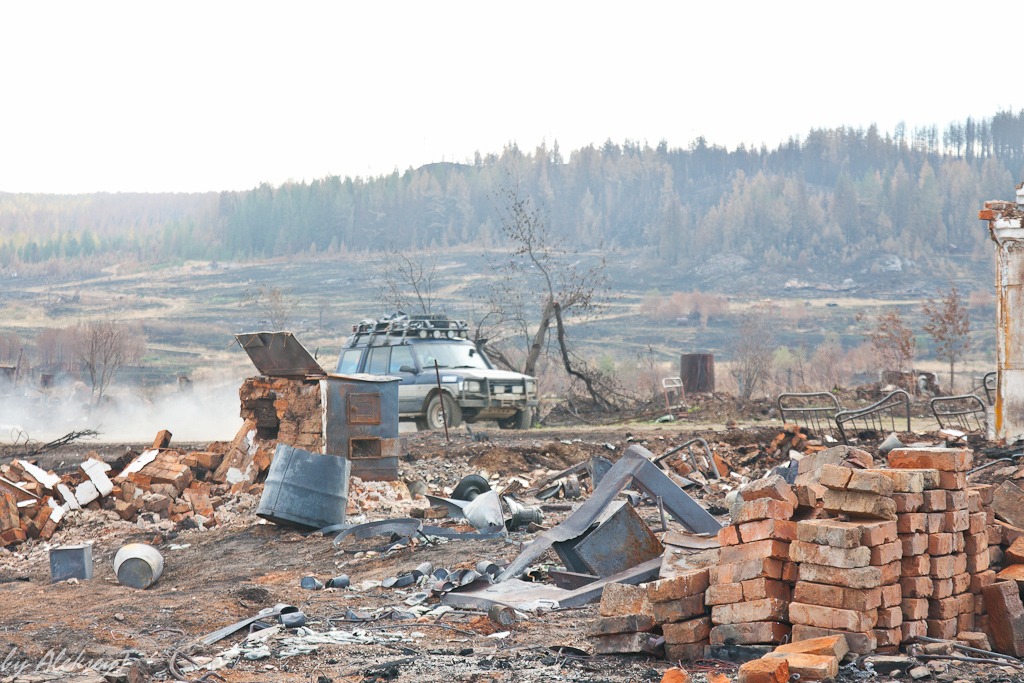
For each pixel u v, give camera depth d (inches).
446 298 5964.6
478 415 930.1
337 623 309.7
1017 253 641.6
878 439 730.2
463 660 259.0
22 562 486.0
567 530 339.0
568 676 243.0
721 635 255.0
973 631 267.9
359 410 619.5
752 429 792.9
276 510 499.5
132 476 574.6
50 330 3681.1
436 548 428.8
